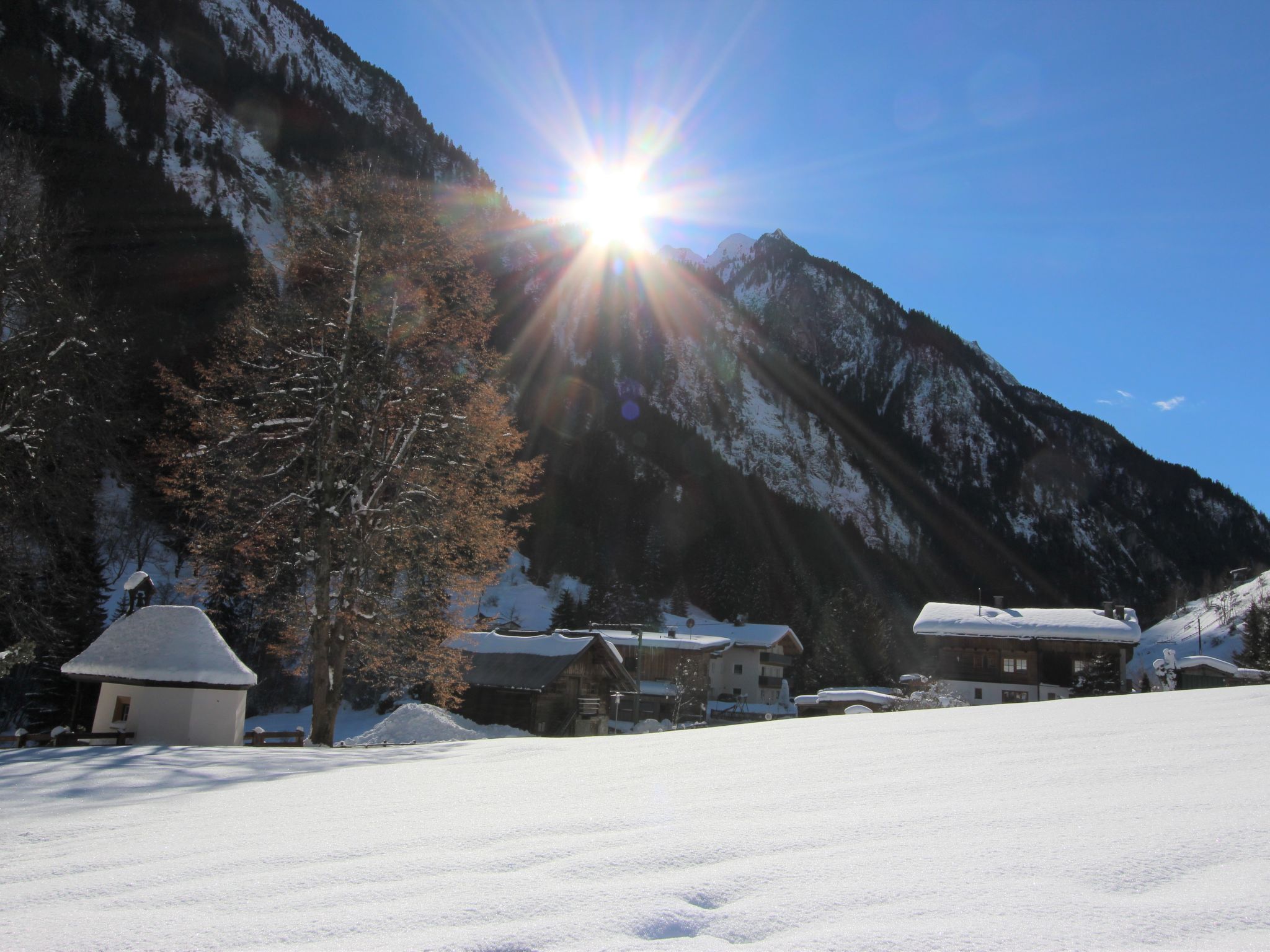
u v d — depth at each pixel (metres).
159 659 14.30
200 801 5.85
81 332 18.48
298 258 18.06
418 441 18.28
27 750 11.50
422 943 2.04
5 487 17.48
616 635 52.81
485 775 6.36
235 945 2.15
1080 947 1.67
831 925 1.93
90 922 2.48
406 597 18.27
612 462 105.00
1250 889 1.97
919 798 3.63
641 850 2.88
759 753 6.17
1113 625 46.62
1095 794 3.39
